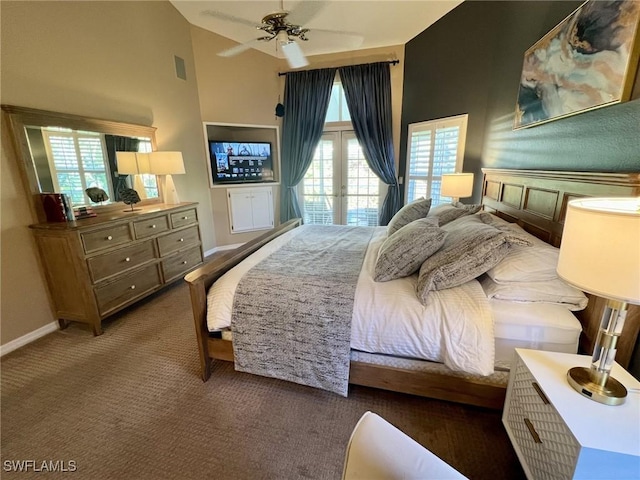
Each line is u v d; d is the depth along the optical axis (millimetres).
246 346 1804
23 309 2422
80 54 2748
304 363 1723
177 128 4012
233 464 1433
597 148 1597
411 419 1656
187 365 2158
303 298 1722
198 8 3762
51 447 1531
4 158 2273
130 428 1637
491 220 2078
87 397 1861
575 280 971
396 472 782
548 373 1173
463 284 1684
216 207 4848
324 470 1398
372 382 1716
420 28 3996
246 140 5027
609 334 1016
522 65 2516
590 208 942
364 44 4422
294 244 2662
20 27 2293
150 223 3064
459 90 3631
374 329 1605
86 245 2432
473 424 1618
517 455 1290
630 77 1381
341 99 4938
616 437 905
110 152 3066
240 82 4613
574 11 1783
